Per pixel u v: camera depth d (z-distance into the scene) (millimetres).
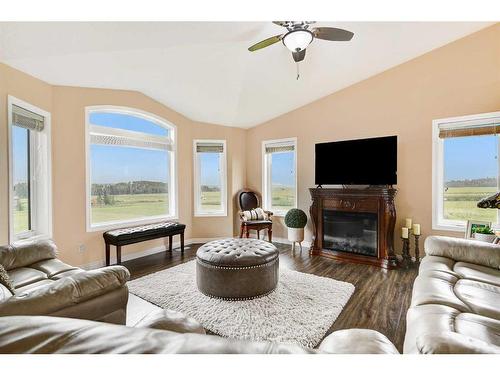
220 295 2424
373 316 2176
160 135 4391
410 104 3602
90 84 3377
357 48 3240
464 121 3262
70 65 2838
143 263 3627
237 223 5215
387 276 3104
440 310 1388
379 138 3572
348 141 3842
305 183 4621
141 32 2373
